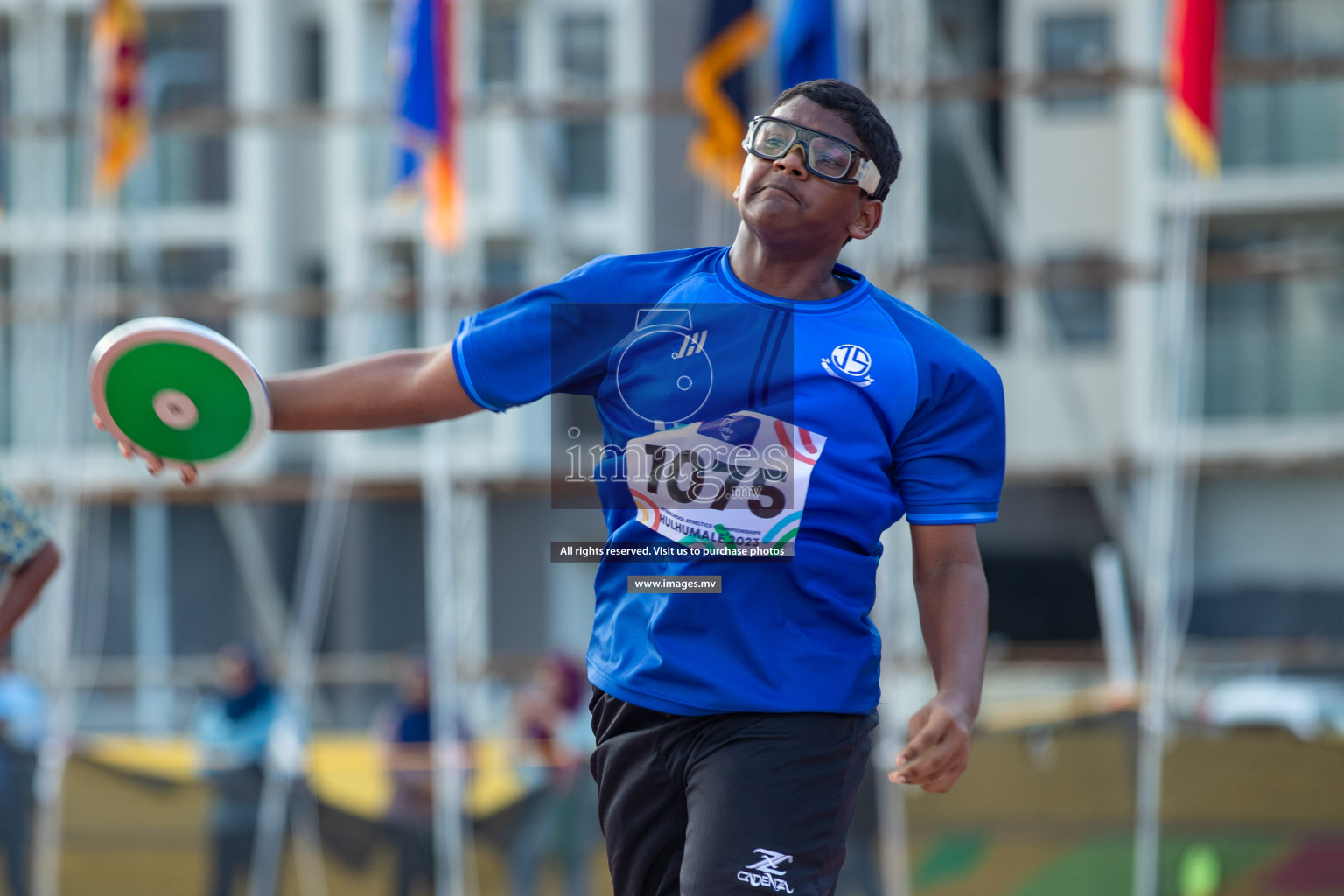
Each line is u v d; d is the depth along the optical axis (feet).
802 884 20.70
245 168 165.48
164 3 165.99
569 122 155.84
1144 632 98.68
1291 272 95.96
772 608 21.35
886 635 77.56
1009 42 160.66
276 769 67.67
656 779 22.11
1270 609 155.22
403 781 66.95
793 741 21.07
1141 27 152.15
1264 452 144.77
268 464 160.35
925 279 85.20
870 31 88.38
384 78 162.40
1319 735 64.64
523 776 66.90
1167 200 151.02
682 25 157.38
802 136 21.17
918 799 66.03
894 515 22.02
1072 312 160.45
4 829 67.87
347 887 66.90
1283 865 64.39
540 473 125.49
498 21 157.17
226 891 67.31
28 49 102.27
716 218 92.79
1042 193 160.25
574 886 66.08
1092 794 65.62
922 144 100.42
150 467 22.80
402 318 134.82
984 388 22.20
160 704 143.74
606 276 22.34
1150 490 107.65
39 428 100.48
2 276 145.69
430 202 77.66
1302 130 151.33
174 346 21.57
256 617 168.55
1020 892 65.26
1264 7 153.99
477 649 147.74
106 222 111.86
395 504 169.68
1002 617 157.99
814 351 21.47
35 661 92.02
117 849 67.82
